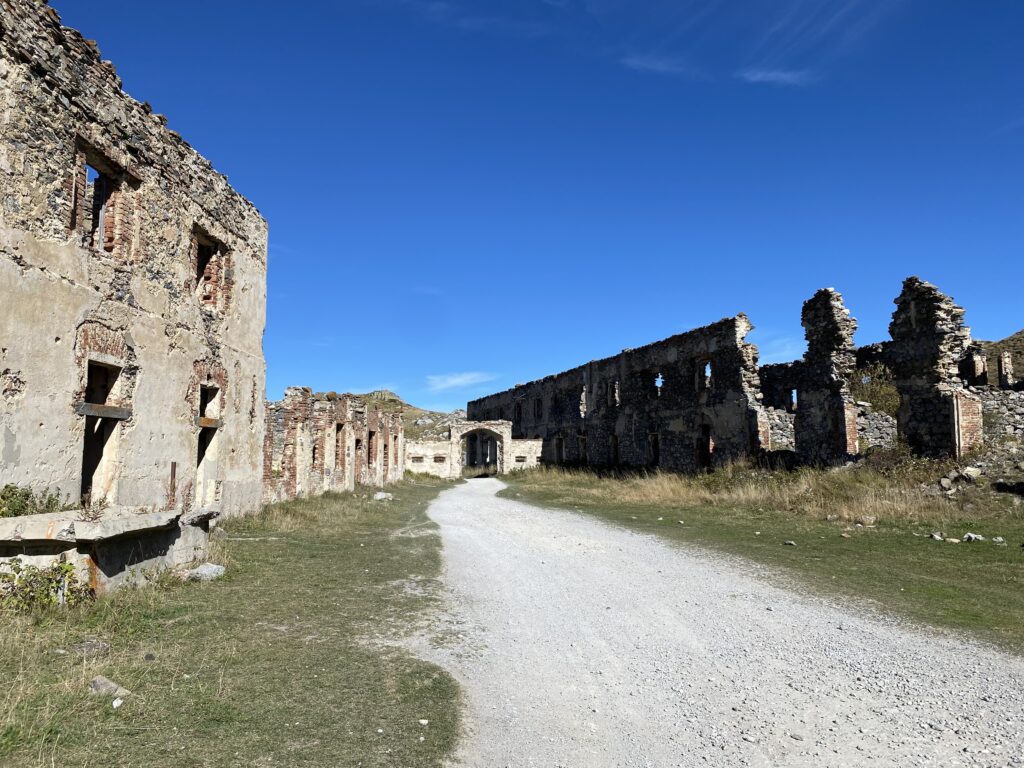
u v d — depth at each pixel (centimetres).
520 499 2517
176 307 1276
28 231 880
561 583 981
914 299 2039
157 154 1213
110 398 1092
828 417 2325
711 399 2903
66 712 444
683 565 1106
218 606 754
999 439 1830
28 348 874
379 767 423
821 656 650
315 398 2322
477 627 749
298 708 500
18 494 832
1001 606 824
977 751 456
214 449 1451
